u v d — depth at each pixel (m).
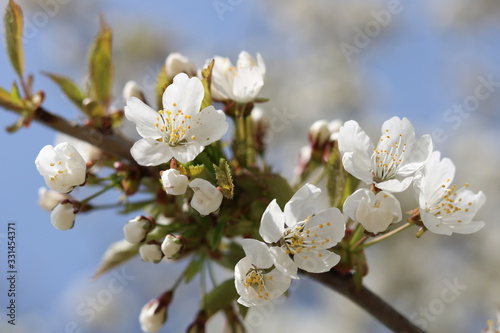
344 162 0.30
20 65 0.33
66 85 0.34
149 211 0.34
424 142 0.31
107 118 0.34
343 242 0.32
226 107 0.33
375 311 0.33
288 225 0.30
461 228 0.31
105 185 0.35
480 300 0.69
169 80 0.33
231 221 0.32
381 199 0.30
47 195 0.36
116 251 0.35
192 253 0.34
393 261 0.71
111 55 0.34
